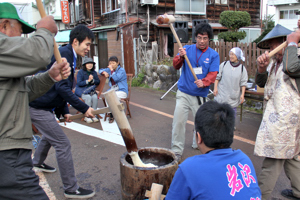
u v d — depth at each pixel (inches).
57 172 138.1
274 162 98.4
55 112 120.0
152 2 475.5
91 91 241.4
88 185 125.8
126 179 89.4
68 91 102.0
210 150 63.9
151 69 414.3
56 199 113.4
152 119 240.4
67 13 680.4
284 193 115.3
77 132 206.8
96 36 613.6
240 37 440.8
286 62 89.0
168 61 429.4
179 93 152.0
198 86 140.4
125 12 494.6
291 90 94.3
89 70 240.4
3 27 68.4
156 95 352.5
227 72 187.5
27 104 69.5
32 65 62.4
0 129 63.7
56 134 107.0
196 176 57.5
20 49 59.9
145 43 465.1
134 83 438.0
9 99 64.8
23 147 67.2
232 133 62.4
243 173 60.3
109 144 179.5
